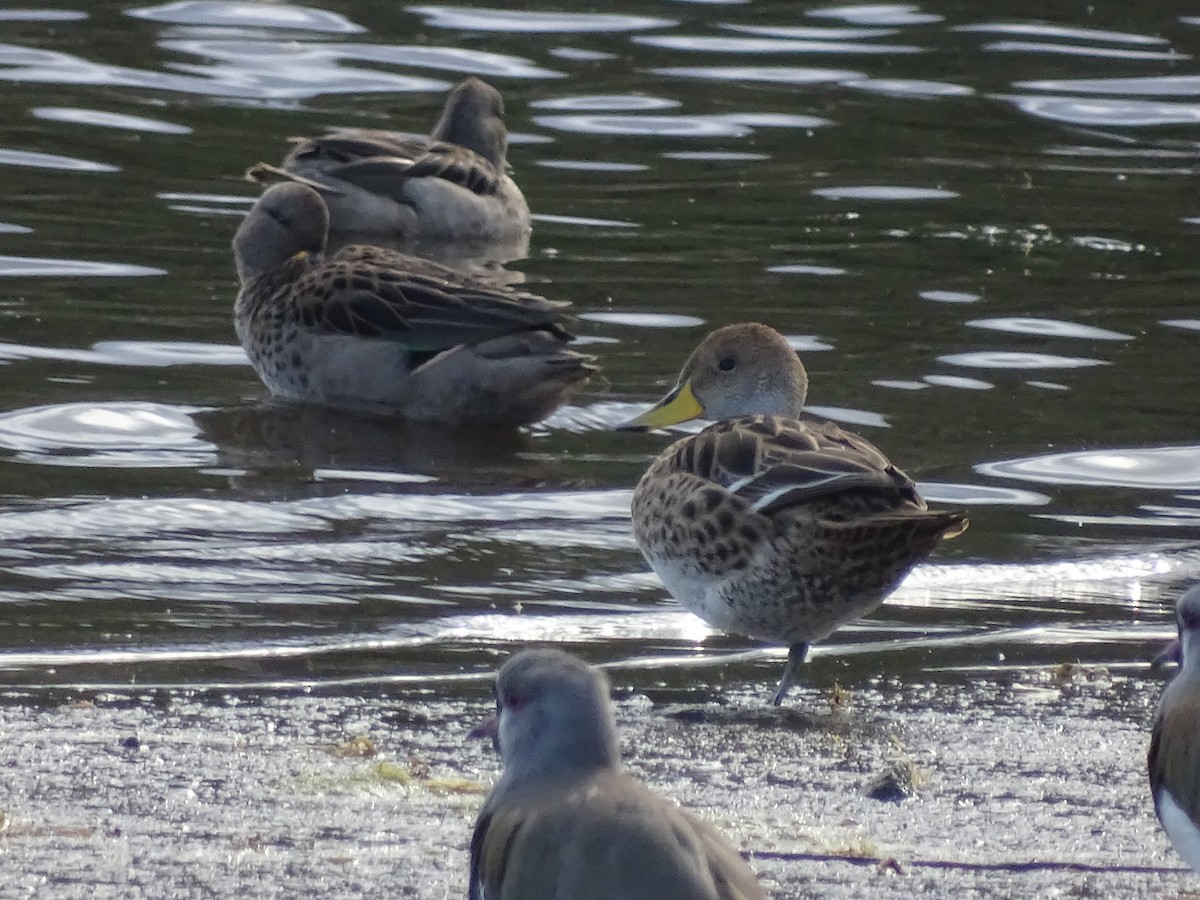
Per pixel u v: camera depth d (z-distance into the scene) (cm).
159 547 1228
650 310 1731
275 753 938
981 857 842
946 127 2372
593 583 1213
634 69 2581
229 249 1878
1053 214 2056
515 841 656
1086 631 1148
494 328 1552
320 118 2375
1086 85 2544
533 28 2756
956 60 2638
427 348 1550
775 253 1906
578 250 1934
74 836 832
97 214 1955
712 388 1306
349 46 2653
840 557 1045
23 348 1591
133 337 1645
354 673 1054
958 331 1683
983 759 958
